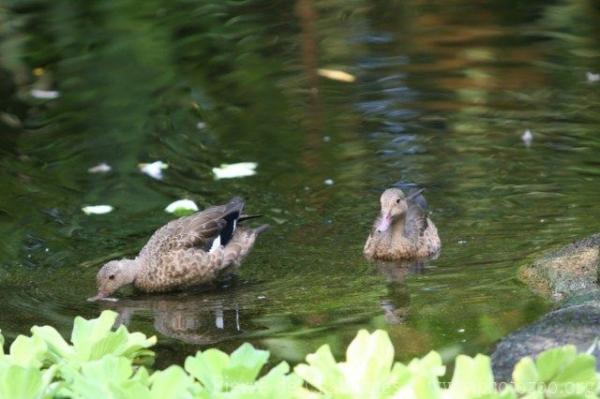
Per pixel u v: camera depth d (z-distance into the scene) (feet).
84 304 39.06
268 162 50.24
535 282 37.65
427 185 47.37
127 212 46.52
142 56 62.13
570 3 67.15
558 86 56.54
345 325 35.40
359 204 46.14
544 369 23.88
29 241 44.01
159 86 58.65
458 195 46.34
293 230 44.39
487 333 33.60
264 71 60.18
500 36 63.00
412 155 50.14
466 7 67.51
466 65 59.57
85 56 62.39
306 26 66.18
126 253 43.09
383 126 53.16
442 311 35.91
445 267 40.24
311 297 38.29
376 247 41.57
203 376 25.43
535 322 32.07
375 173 48.62
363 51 62.03
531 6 66.90
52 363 27.81
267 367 32.53
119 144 52.60
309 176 48.80
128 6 68.59
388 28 65.16
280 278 40.52
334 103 55.93
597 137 50.78
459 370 24.08
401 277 39.63
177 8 68.54
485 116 53.62
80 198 47.67
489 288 37.65
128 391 23.95
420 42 62.85
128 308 38.83
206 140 52.70
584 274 36.83
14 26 65.98
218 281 41.29
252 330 35.60
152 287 40.50
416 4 68.54
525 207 44.83
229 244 41.98
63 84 59.16
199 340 35.12
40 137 53.62
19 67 61.21
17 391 24.31
